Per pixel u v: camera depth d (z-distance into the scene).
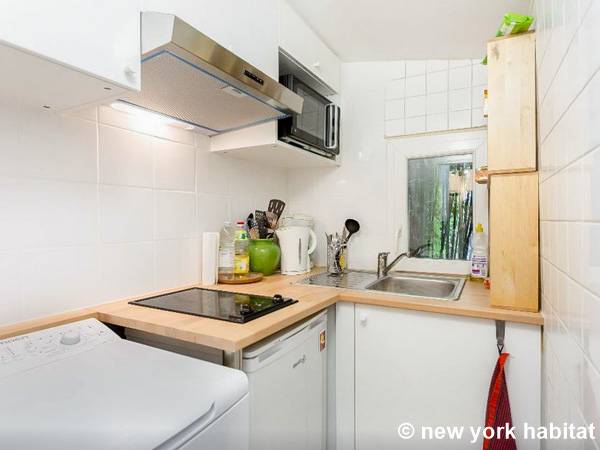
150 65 0.93
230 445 0.70
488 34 1.50
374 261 2.01
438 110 1.84
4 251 0.93
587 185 0.55
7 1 0.63
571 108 0.64
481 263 1.65
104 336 0.91
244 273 1.65
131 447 0.51
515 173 1.12
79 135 1.09
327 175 2.13
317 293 1.38
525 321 1.08
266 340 1.00
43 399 0.61
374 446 1.37
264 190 2.01
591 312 0.54
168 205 1.40
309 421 1.24
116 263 1.21
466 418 1.21
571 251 0.67
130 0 0.84
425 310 1.24
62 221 1.05
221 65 0.96
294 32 1.54
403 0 1.37
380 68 1.98
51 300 1.02
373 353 1.36
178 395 0.64
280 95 1.21
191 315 1.04
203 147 1.58
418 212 1.92
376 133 2.00
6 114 0.93
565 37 0.68
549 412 0.97
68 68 0.73
